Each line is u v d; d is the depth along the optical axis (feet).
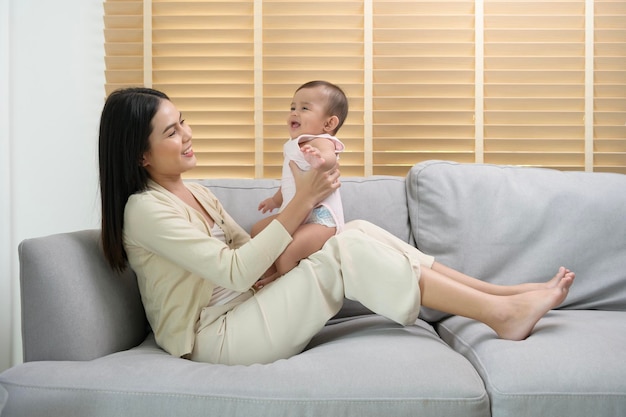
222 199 6.48
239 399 3.70
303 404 3.67
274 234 4.67
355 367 3.90
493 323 4.49
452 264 6.13
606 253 6.11
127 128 4.85
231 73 7.80
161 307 4.74
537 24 7.86
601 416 3.74
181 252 4.54
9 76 7.89
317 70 7.80
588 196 6.25
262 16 7.79
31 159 8.00
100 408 3.72
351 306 6.00
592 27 7.77
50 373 3.93
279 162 7.83
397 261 4.54
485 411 3.76
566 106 7.89
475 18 7.79
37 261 4.33
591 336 4.35
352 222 5.52
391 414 3.66
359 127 7.84
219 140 7.77
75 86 8.05
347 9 7.88
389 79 7.86
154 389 3.76
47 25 8.00
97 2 8.09
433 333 5.21
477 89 7.82
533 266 6.07
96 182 8.07
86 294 4.49
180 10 7.88
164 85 7.78
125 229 4.81
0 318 7.76
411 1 7.80
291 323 4.43
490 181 6.38
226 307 4.78
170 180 5.30
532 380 3.83
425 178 6.41
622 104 7.88
